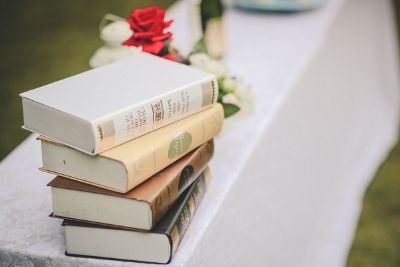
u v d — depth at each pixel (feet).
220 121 3.86
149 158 3.35
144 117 3.45
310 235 6.57
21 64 13.01
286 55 6.21
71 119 3.29
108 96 3.49
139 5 16.15
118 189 3.29
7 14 15.57
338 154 8.08
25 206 3.95
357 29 8.91
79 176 3.40
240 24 7.18
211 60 4.57
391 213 9.02
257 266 4.87
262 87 5.54
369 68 9.85
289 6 7.31
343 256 7.23
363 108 9.48
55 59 13.20
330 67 7.43
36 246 3.61
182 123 3.64
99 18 15.35
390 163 10.40
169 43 4.50
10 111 11.22
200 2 5.90
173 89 3.60
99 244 3.45
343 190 8.08
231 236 4.22
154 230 3.36
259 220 4.86
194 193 3.73
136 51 4.45
